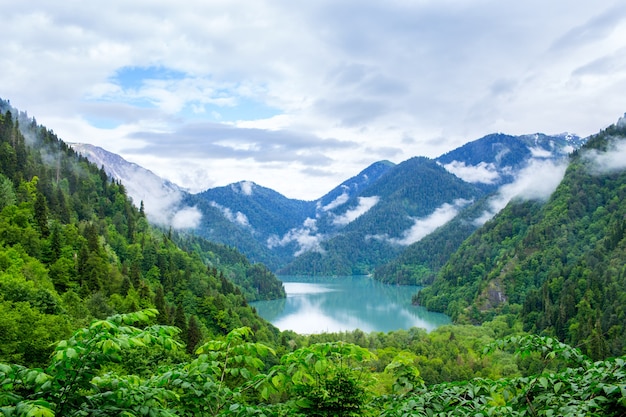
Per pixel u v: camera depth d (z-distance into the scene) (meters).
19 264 61.88
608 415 6.56
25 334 36.06
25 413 4.72
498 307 179.50
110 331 5.84
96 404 5.96
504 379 7.68
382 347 108.31
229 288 149.88
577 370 7.27
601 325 100.00
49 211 110.62
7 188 99.19
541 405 7.07
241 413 6.80
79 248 92.50
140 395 6.21
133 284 95.25
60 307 51.19
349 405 7.91
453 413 7.11
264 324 124.12
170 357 29.58
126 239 136.75
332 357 8.15
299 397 8.01
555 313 123.94
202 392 6.89
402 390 8.31
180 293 117.38
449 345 100.12
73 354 5.20
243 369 7.10
